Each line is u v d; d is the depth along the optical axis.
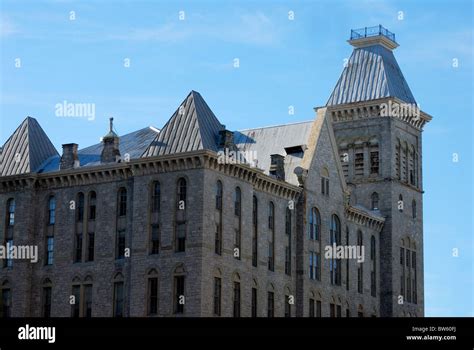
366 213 130.50
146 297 103.69
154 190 105.38
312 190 119.44
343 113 139.25
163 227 104.00
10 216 114.00
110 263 107.38
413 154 142.50
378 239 134.75
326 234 121.69
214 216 103.88
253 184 110.25
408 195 139.88
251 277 108.81
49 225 112.12
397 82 141.25
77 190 111.12
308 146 120.75
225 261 104.81
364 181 137.25
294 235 116.81
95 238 108.88
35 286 111.44
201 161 102.75
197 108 108.00
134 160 105.81
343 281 124.94
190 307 101.19
